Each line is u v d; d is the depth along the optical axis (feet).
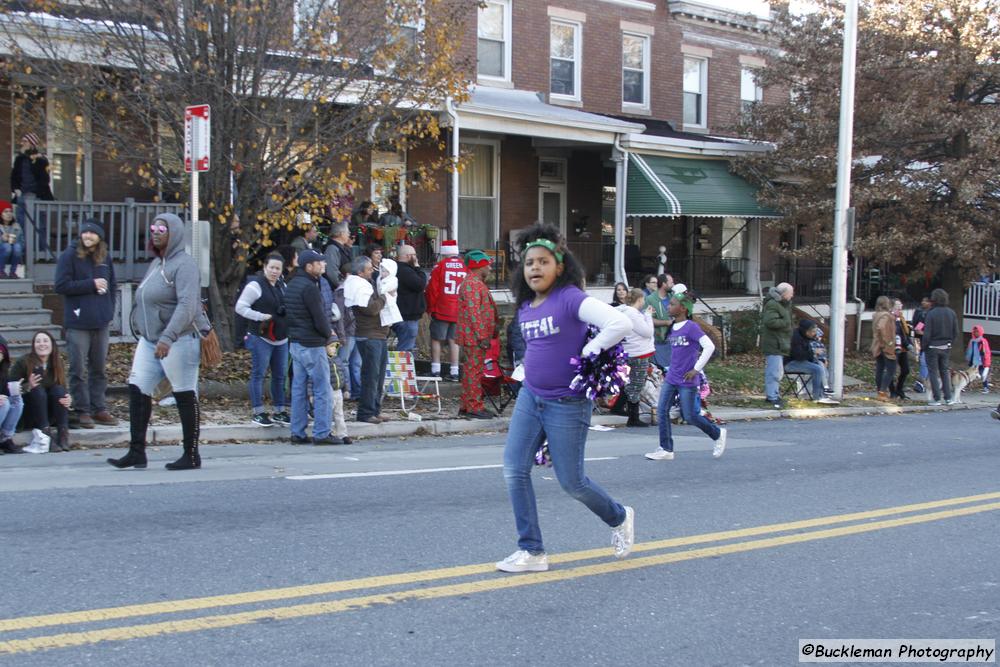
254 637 15.30
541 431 19.02
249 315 35.78
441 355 54.34
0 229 44.04
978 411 60.44
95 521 21.99
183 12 42.11
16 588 17.17
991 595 19.47
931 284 91.40
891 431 46.96
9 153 50.93
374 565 19.51
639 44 81.00
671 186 70.08
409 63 45.78
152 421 36.24
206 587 17.65
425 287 47.39
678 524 24.40
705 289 83.25
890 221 74.54
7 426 31.42
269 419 37.09
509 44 72.13
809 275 87.81
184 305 26.89
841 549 22.53
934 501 28.55
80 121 42.98
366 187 63.21
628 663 15.07
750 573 20.26
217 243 45.14
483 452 35.63
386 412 42.50
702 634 16.53
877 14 72.79
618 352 18.06
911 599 19.02
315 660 14.47
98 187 53.01
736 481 30.83
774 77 78.59
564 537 22.45
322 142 45.60
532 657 15.08
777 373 53.83
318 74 44.52
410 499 25.91
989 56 70.85
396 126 46.75
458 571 19.34
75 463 29.73
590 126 65.26
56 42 43.47
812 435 44.39
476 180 70.69
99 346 34.63
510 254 69.51
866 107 73.15
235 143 43.42
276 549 20.33
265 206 45.27
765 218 80.12
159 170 44.55
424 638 15.64
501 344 53.98
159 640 14.98
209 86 42.42
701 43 84.84
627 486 29.30
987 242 73.67
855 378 70.49
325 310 36.88
